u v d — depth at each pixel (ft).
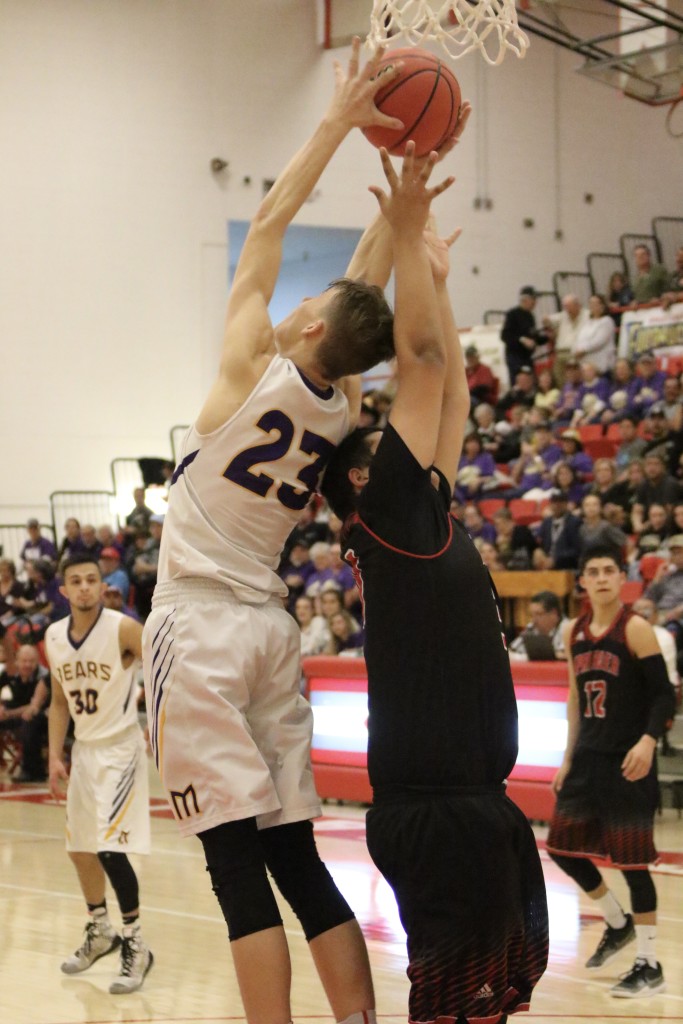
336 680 45.16
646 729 22.41
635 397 65.46
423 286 12.60
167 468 75.82
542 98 87.86
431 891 11.89
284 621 13.84
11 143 76.13
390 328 13.12
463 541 13.07
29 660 58.18
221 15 80.48
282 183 13.47
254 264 13.48
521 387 73.10
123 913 22.53
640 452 59.93
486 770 12.43
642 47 48.24
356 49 12.86
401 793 12.22
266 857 13.91
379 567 12.50
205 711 12.92
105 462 77.92
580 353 71.31
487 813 12.14
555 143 88.22
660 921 27.20
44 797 51.67
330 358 13.10
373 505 12.57
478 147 85.61
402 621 12.37
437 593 12.44
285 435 13.14
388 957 24.23
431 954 11.79
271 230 13.47
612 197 90.02
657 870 33.12
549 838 23.47
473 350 77.41
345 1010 13.34
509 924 12.09
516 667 39.86
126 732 23.41
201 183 80.23
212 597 13.32
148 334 79.20
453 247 84.74
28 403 76.23
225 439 13.17
